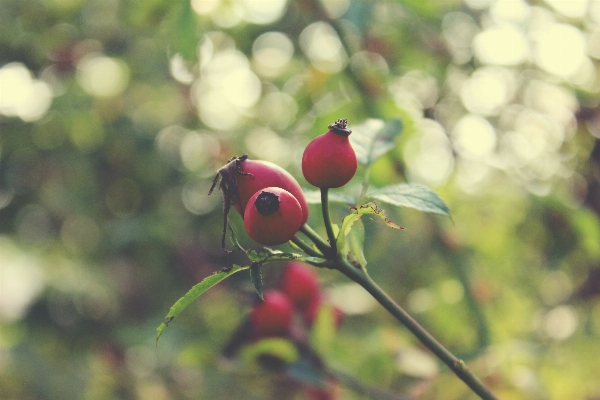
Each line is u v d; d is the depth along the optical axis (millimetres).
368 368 386
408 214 483
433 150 529
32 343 686
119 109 727
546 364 445
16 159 783
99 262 752
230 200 239
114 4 674
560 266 498
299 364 345
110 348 688
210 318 711
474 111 546
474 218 545
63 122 743
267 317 344
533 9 481
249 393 640
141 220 719
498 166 520
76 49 699
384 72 463
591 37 471
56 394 662
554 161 496
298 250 247
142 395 683
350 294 476
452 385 377
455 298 481
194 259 734
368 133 297
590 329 484
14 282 567
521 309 532
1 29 693
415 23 508
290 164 591
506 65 512
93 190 789
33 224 788
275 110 632
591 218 439
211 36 484
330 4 494
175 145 788
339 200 265
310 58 510
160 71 647
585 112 471
